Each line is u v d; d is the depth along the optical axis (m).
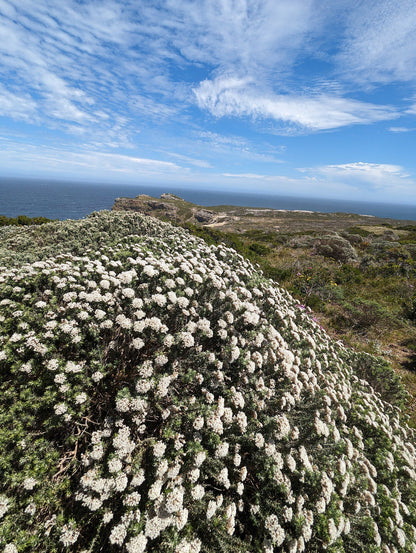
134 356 3.46
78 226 9.53
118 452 2.36
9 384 3.02
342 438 3.21
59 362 2.94
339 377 4.62
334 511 2.45
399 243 21.95
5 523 2.06
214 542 2.31
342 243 19.39
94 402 2.92
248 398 3.16
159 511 2.15
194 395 3.18
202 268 5.06
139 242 7.41
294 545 2.20
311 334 5.48
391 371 5.09
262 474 2.59
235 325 4.07
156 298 3.72
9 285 4.24
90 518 2.29
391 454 3.32
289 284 10.98
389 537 2.60
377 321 8.25
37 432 2.64
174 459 2.46
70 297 3.76
